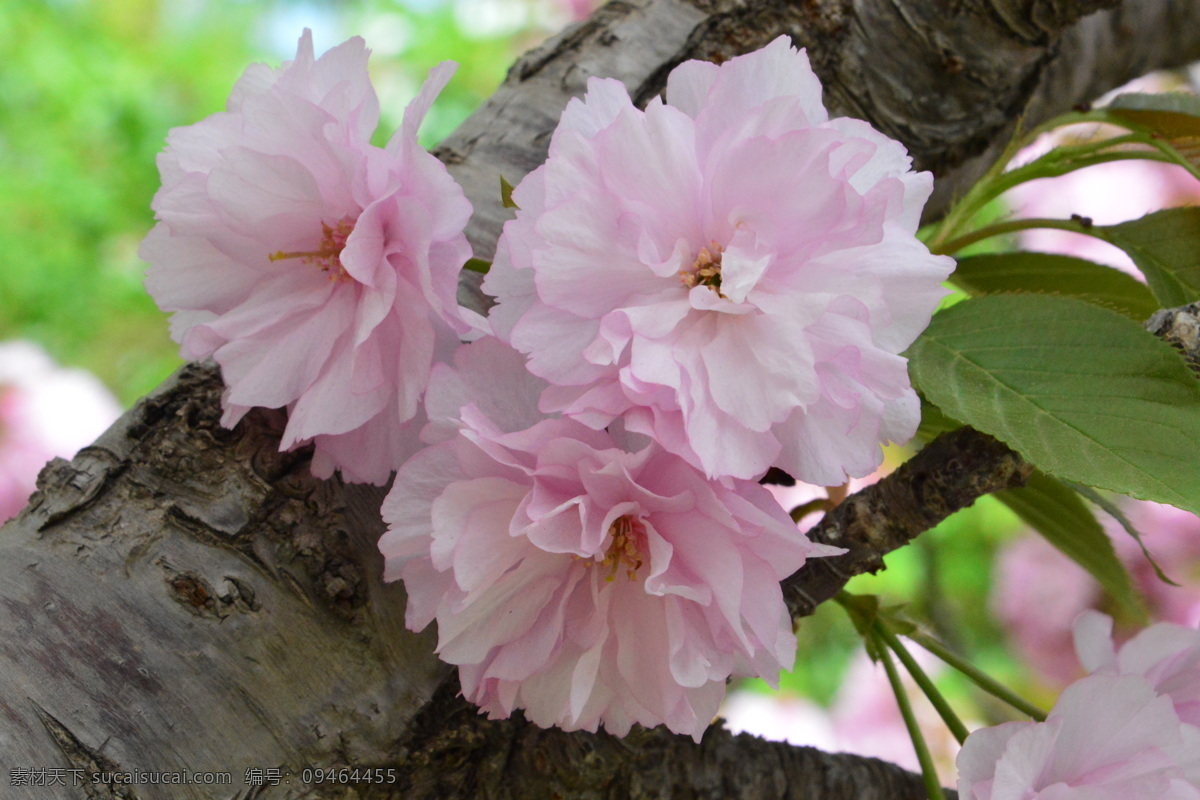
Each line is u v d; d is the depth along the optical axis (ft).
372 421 1.07
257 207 1.07
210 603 1.05
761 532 1.00
